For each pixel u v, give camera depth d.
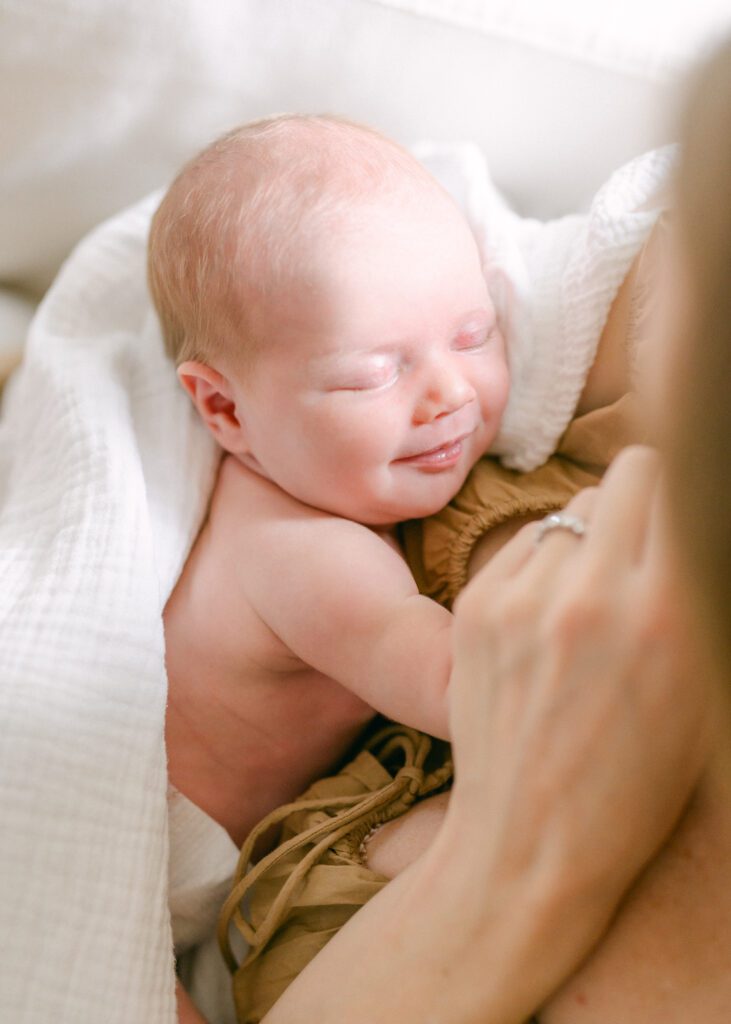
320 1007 0.60
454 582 0.86
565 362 0.83
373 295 0.78
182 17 1.02
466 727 0.54
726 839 0.52
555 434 0.85
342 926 0.70
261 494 0.88
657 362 0.41
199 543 0.91
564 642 0.48
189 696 0.88
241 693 0.87
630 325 0.77
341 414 0.80
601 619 0.47
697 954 0.52
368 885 0.74
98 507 0.82
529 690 0.50
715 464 0.35
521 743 0.51
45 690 0.72
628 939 0.54
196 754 0.88
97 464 0.85
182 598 0.89
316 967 0.63
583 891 0.52
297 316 0.79
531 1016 0.57
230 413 0.90
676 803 0.51
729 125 0.35
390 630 0.75
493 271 0.85
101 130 1.11
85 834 0.68
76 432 0.88
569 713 0.49
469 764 0.54
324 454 0.82
